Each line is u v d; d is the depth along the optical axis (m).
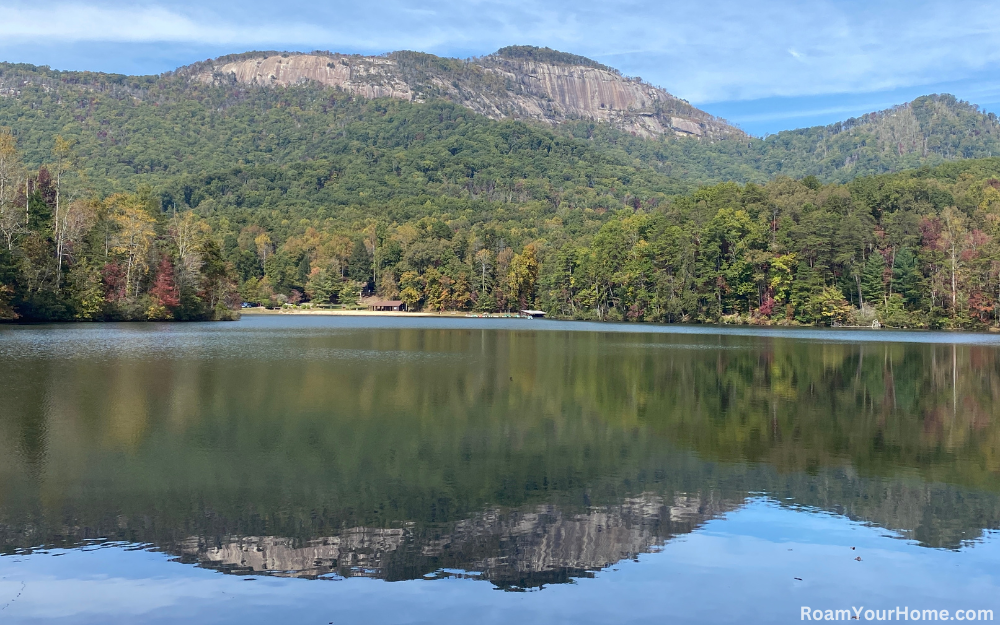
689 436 37.84
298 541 22.44
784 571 20.91
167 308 141.88
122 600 18.53
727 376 62.34
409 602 18.67
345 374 58.91
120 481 27.83
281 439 35.06
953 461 33.16
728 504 26.64
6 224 112.12
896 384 58.56
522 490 27.84
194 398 45.62
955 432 39.62
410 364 68.00
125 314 132.38
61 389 47.50
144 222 141.38
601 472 30.56
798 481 29.67
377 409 43.53
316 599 18.78
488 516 24.91
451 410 43.78
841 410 46.25
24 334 93.62
